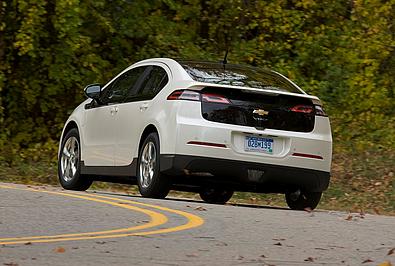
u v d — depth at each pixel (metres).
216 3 46.34
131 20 44.81
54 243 14.36
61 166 27.55
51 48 42.69
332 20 47.09
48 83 43.53
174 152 21.92
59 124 44.25
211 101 22.11
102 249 13.91
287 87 23.53
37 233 15.45
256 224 17.70
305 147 22.72
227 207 20.84
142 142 23.39
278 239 15.76
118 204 19.91
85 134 26.38
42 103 43.88
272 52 46.50
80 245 14.22
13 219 17.00
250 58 45.66
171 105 22.31
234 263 13.09
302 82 44.84
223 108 22.14
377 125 43.09
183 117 21.98
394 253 14.59
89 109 26.52
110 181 26.17
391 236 16.78
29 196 20.73
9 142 43.66
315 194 23.56
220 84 22.38
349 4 47.94
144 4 45.34
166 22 45.84
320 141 22.94
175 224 17.14
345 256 14.17
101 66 43.59
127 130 24.09
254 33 47.69
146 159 23.11
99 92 25.81
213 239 15.38
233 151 22.03
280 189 23.33
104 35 44.91
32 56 40.69
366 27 44.06
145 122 23.19
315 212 21.20
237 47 46.22
